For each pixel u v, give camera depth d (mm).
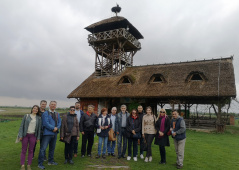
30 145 5461
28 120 5473
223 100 15789
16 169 5484
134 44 24969
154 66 21453
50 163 5984
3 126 16391
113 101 20797
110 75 22781
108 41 23562
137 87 18531
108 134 6984
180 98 16656
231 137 12312
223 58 18375
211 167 6066
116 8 25203
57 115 6078
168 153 7797
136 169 5711
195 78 17281
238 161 6785
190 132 14383
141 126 6699
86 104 20891
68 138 5988
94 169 5660
